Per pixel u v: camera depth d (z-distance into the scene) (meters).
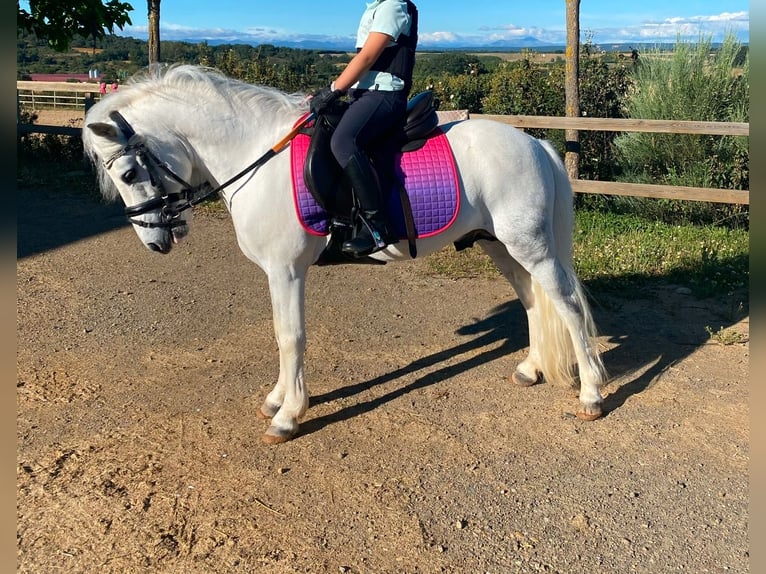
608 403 3.97
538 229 3.51
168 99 3.38
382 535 2.88
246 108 3.46
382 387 4.22
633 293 5.62
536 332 4.14
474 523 2.95
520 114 9.14
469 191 3.43
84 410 3.93
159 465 3.38
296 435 3.66
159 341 4.91
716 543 2.80
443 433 3.67
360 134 3.19
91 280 6.18
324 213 3.33
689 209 7.69
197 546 2.81
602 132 8.77
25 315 5.34
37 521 2.96
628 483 3.22
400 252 3.59
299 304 3.49
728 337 4.70
